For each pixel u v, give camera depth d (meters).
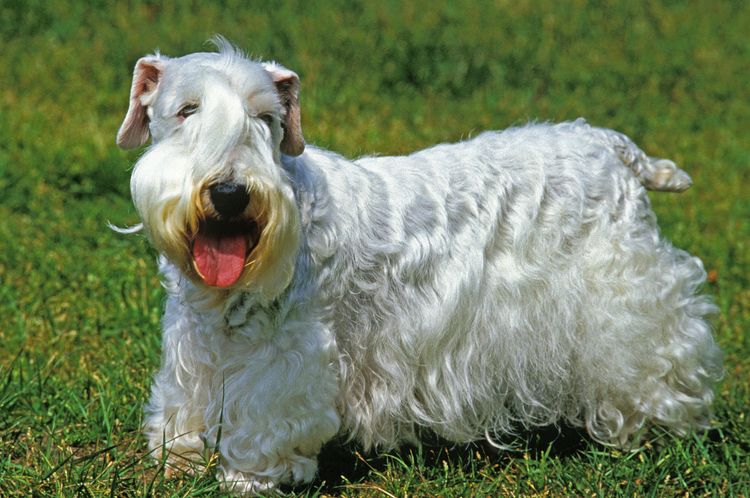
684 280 7.68
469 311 7.07
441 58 19.08
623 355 7.45
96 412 7.83
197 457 7.05
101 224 11.70
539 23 22.45
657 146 16.02
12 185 12.55
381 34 20.23
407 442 7.77
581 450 7.78
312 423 6.59
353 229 6.62
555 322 7.38
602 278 7.36
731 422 8.16
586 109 17.31
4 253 10.81
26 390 8.02
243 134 5.77
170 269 6.63
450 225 7.02
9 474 6.89
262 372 6.45
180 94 5.95
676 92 18.98
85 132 14.30
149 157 5.93
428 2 23.36
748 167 15.45
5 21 19.77
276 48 18.92
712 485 7.30
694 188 14.30
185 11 21.22
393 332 6.89
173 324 6.72
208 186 5.69
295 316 6.39
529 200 7.24
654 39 22.03
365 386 6.99
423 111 16.48
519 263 7.21
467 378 7.19
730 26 23.44
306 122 15.06
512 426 8.00
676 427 7.75
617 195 7.48
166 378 6.91
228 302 6.33
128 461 7.22
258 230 5.89
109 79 17.00
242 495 6.72
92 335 9.34
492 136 7.61
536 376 7.49
